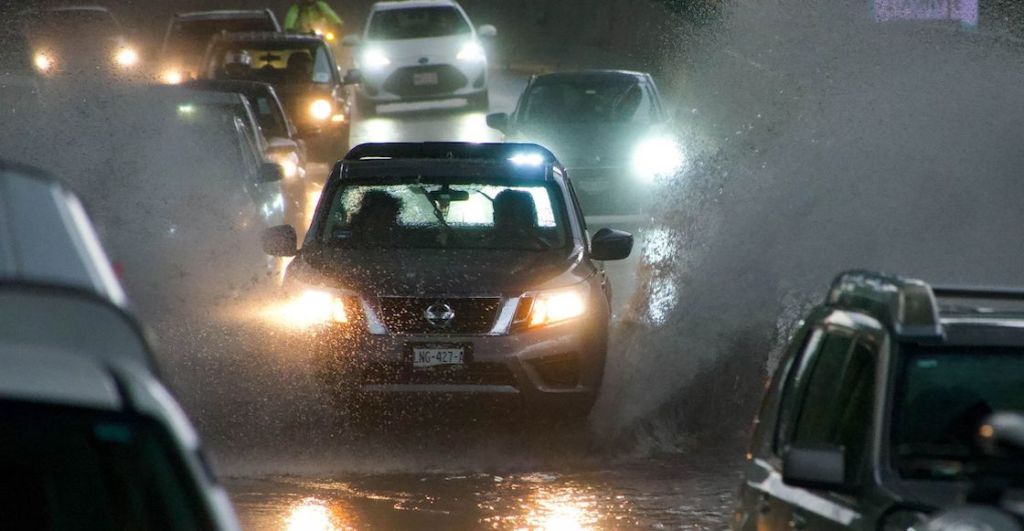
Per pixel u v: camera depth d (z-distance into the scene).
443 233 31.97
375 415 29.39
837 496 14.02
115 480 7.34
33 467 7.41
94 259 8.64
